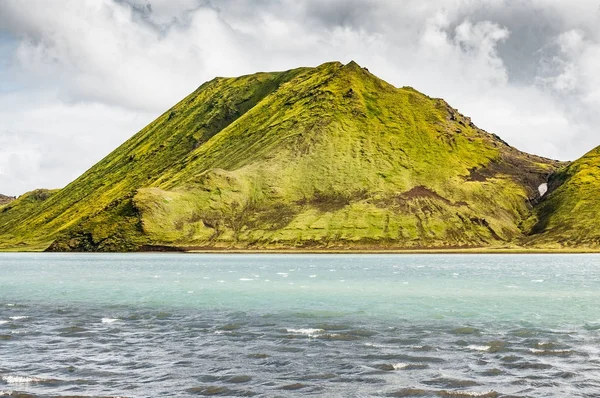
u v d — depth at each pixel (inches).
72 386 1142.3
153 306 2281.0
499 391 1100.5
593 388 1117.1
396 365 1293.1
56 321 1908.2
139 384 1155.9
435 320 1911.9
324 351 1439.5
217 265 5359.3
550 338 1598.2
